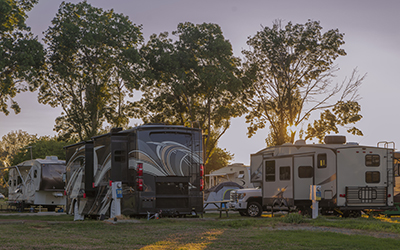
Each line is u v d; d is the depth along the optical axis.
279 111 46.38
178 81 43.66
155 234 11.39
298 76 45.34
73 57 42.12
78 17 42.22
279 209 19.80
